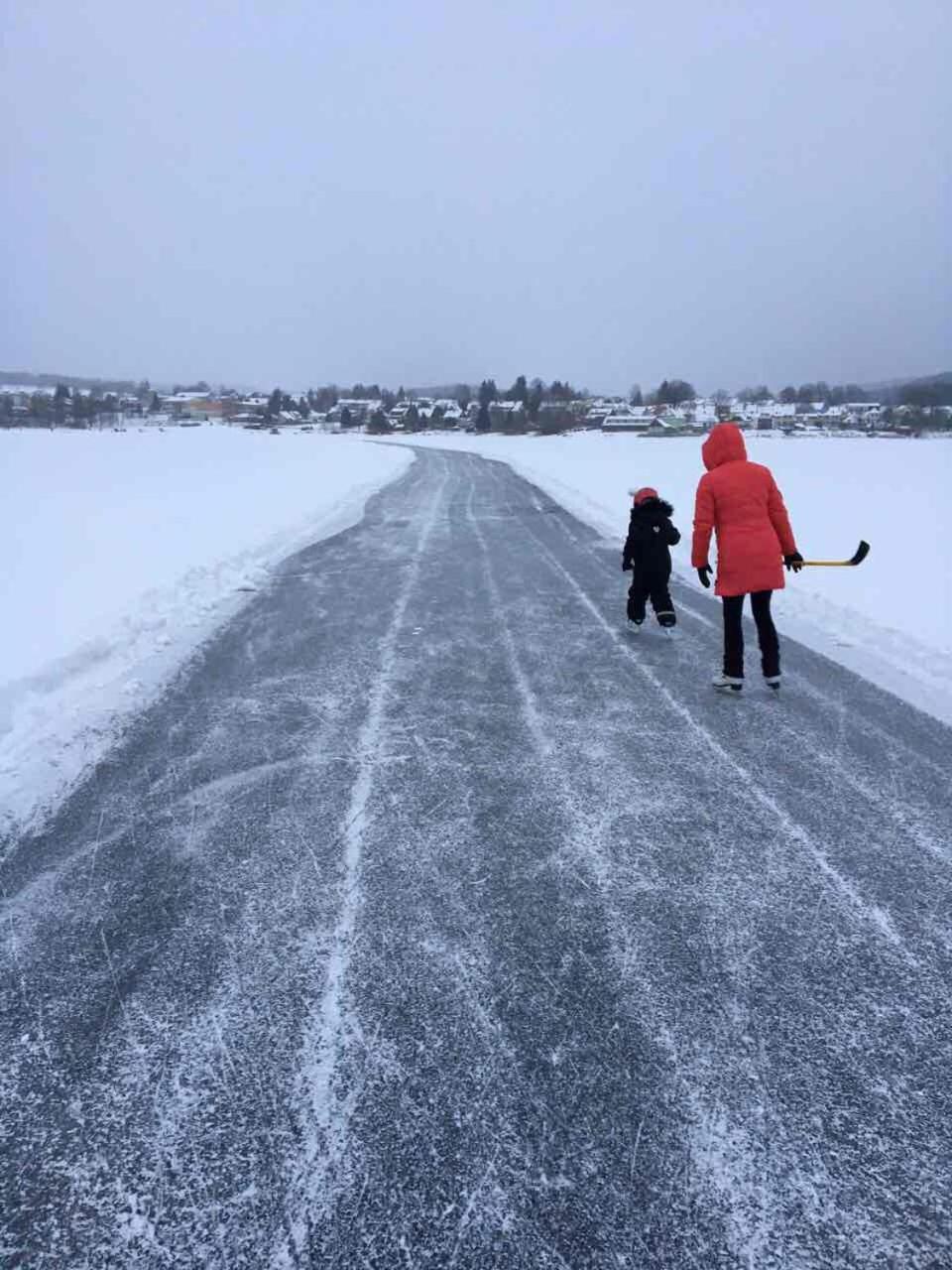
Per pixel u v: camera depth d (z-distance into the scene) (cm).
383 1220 172
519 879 297
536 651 589
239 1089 206
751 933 265
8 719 442
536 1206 175
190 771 391
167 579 803
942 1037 221
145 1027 228
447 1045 219
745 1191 178
